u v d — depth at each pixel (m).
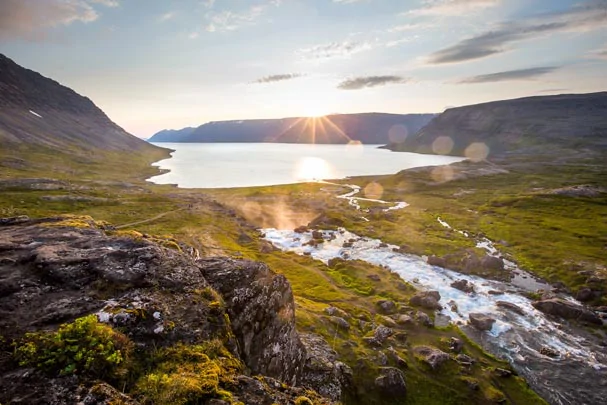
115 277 14.02
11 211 89.31
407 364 36.28
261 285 19.42
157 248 16.84
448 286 60.56
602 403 33.38
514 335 44.94
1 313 10.99
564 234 85.81
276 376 18.97
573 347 42.38
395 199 142.00
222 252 73.62
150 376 9.56
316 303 51.28
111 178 180.62
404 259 74.56
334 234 94.19
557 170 187.75
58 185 127.94
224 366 11.07
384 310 50.88
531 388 35.16
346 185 177.00
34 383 8.43
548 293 56.12
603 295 54.53
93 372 9.16
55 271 13.62
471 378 34.78
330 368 28.48
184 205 121.69
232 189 165.25
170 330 11.90
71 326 10.10
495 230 90.88
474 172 192.62
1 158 164.62
